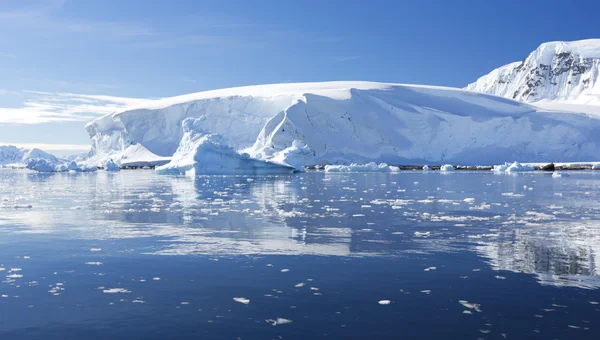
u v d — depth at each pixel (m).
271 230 11.65
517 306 5.92
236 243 9.95
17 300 6.22
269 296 6.34
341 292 6.50
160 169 54.22
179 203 18.47
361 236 10.77
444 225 12.46
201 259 8.47
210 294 6.44
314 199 20.17
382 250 9.22
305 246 9.62
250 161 50.34
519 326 5.30
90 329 5.26
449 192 24.25
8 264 8.16
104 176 50.69
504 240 10.25
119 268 7.85
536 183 32.06
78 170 68.94
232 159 49.56
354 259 8.45
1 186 31.69
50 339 5.00
